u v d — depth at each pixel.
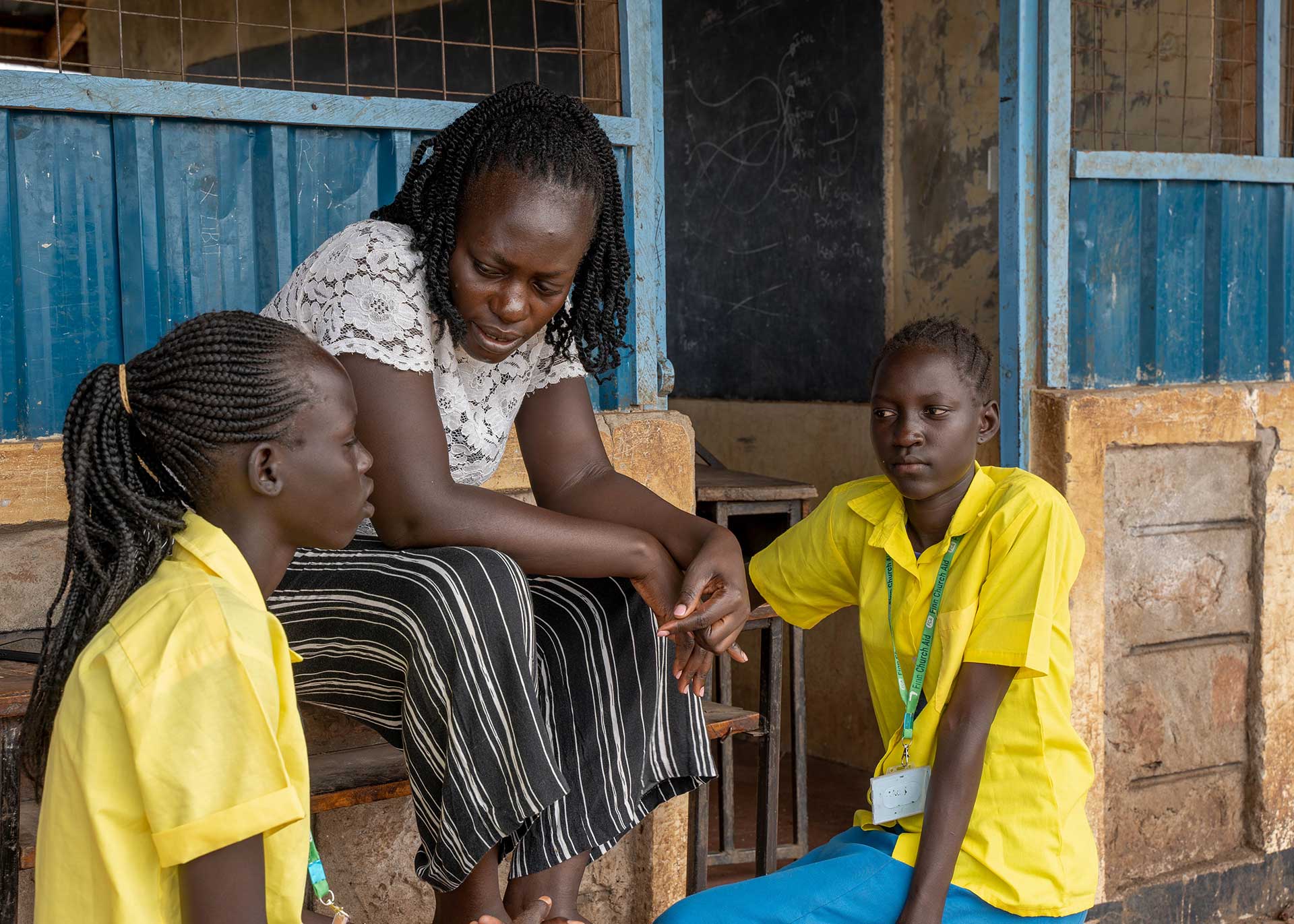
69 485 1.50
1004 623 2.21
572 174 1.90
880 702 2.46
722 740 3.69
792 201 5.05
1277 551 4.00
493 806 1.73
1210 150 4.05
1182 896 3.91
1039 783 2.25
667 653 2.04
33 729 1.53
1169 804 3.91
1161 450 3.79
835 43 4.80
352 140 2.76
